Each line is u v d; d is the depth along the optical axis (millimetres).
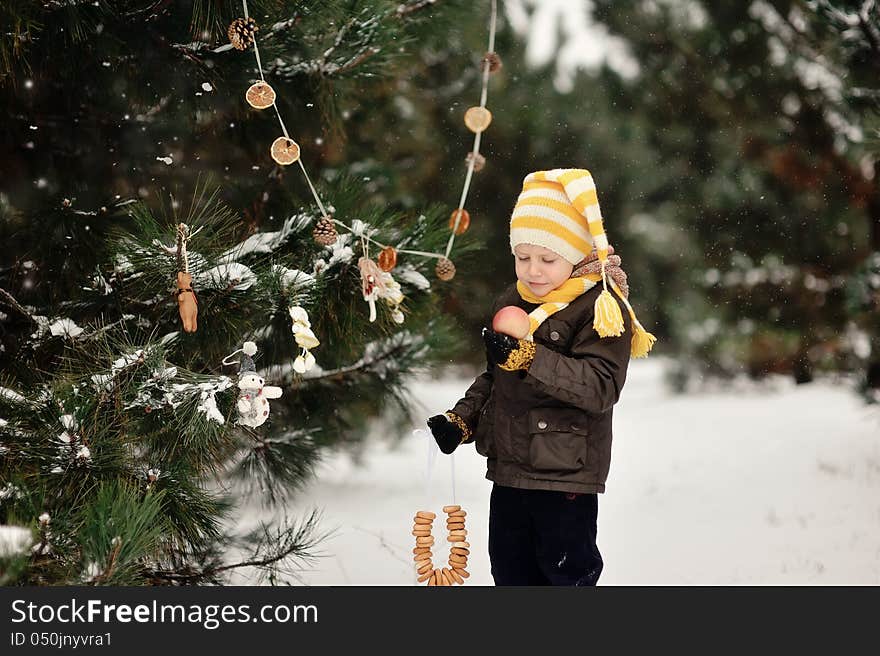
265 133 5582
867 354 9961
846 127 10469
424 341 5895
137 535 3039
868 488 7258
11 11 4027
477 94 12016
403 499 8102
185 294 3662
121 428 3580
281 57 5000
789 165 11047
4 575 2729
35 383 4043
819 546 5750
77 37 4328
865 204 10531
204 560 4246
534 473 3459
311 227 4480
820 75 10883
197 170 5832
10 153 5371
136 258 3803
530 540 3619
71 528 3199
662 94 12398
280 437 5648
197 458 3812
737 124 11648
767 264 12117
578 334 3475
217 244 4254
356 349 5180
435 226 4969
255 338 4582
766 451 9328
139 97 5117
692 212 12703
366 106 7758
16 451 3387
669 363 16266
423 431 3684
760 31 11305
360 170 7695
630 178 13469
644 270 15719
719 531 6348
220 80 4797
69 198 4941
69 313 4414
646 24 12414
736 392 15281
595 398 3314
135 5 4578
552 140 13531
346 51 5086
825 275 11703
